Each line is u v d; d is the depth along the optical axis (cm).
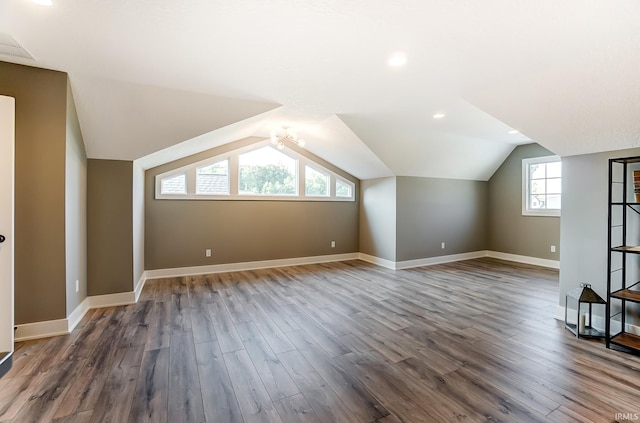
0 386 192
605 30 170
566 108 243
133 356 231
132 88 277
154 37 195
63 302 269
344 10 164
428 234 594
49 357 228
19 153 250
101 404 175
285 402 178
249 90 289
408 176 570
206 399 181
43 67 248
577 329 266
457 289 420
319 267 564
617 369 212
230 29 185
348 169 613
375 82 270
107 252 344
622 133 243
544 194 577
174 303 356
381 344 253
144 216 458
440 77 254
